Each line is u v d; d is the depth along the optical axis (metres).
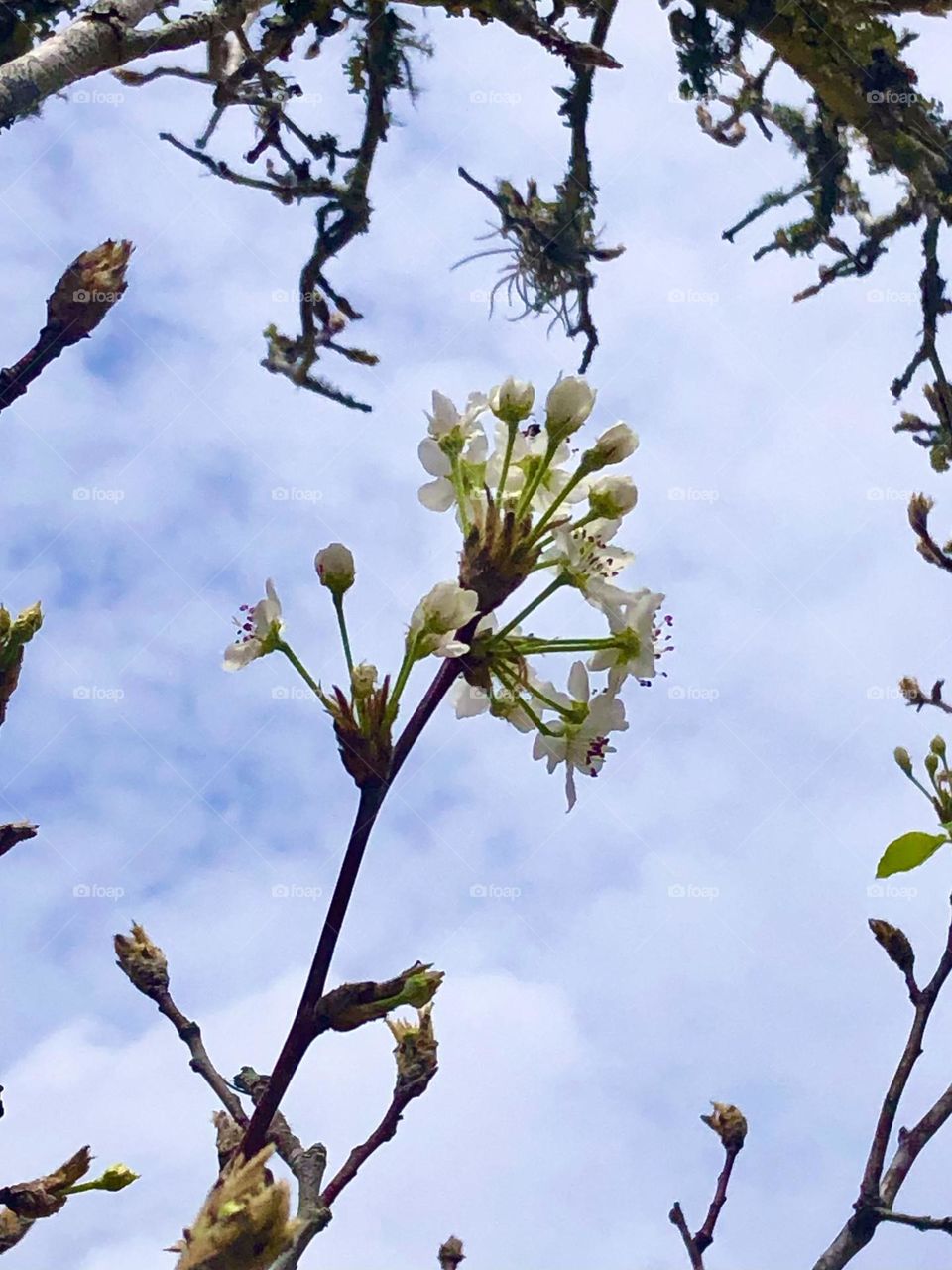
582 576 0.36
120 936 0.38
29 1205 0.32
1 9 0.53
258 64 0.60
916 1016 0.50
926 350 0.70
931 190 0.67
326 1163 0.35
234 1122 0.36
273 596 0.36
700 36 0.64
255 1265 0.25
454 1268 0.46
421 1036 0.37
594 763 0.36
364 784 0.31
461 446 0.37
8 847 0.35
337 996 0.29
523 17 0.53
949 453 0.70
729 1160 0.51
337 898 0.30
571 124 0.65
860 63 0.65
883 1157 0.48
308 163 0.65
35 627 0.33
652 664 0.36
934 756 0.52
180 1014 0.37
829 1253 0.47
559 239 0.66
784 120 0.71
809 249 0.71
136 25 0.42
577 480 0.35
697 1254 0.49
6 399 0.33
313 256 0.64
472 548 0.33
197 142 0.64
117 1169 0.33
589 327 0.67
